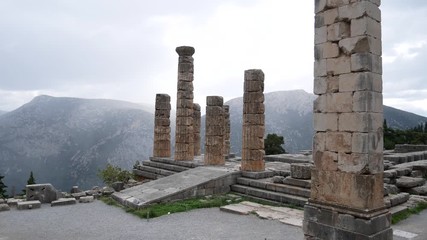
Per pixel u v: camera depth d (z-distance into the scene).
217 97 26.42
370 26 10.83
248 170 22.56
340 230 10.89
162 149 32.31
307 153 37.03
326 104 11.62
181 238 13.13
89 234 13.86
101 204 20.31
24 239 13.20
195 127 36.50
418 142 59.91
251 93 23.02
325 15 11.76
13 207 19.47
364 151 10.55
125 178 29.23
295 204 18.09
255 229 14.23
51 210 18.59
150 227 14.82
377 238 10.44
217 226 14.77
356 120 10.77
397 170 21.20
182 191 19.83
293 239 12.82
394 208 16.00
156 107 32.81
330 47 11.57
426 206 17.20
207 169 24.09
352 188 10.78
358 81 10.77
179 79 29.58
